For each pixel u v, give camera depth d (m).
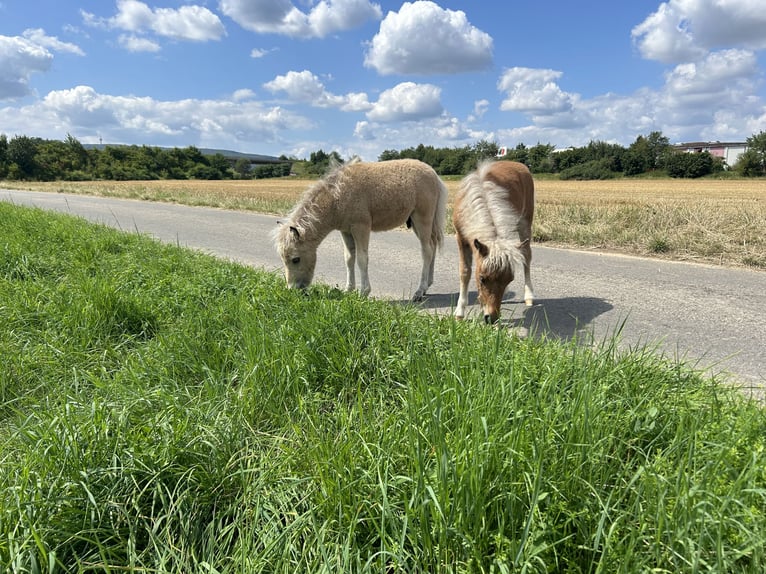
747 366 3.53
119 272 5.85
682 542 1.42
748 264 6.95
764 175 73.94
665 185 54.91
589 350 2.79
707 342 4.04
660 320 4.64
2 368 3.22
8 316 4.15
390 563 1.66
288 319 3.75
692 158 76.62
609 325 4.57
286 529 1.68
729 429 2.07
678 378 2.75
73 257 6.62
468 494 1.61
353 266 6.23
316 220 5.56
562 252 8.46
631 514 1.58
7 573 1.58
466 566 1.52
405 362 2.98
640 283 6.08
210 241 10.47
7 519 1.75
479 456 1.72
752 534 1.44
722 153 114.69
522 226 5.38
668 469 1.81
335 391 2.92
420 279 6.56
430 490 1.57
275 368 2.94
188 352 3.33
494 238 4.32
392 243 9.98
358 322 3.54
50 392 3.02
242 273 5.98
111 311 4.22
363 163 6.03
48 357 3.49
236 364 3.14
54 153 79.31
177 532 1.90
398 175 6.07
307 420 2.48
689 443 1.82
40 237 8.07
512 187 5.24
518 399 2.21
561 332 4.44
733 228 8.71
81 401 2.66
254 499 1.96
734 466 1.82
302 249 5.55
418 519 1.64
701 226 8.95
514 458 1.78
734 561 1.45
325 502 1.82
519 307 5.34
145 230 12.25
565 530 1.62
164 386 2.88
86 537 1.81
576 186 52.06
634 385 2.56
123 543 1.80
